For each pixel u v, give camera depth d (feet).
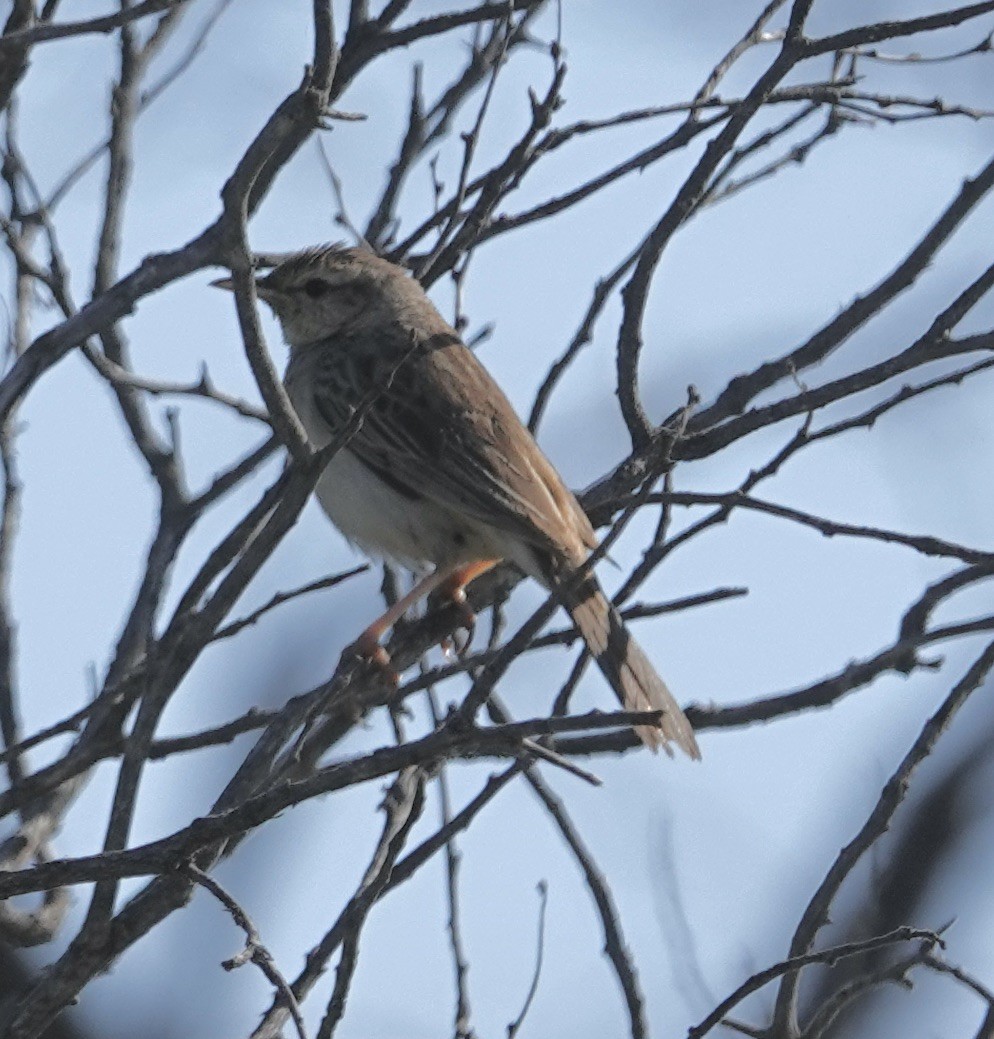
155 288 26.30
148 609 37.73
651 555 30.60
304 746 33.50
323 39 24.56
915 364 34.14
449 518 40.45
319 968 28.17
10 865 34.83
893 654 30.09
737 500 30.76
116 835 27.12
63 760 29.73
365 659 36.68
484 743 24.20
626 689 35.27
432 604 40.42
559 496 39.60
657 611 30.42
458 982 32.12
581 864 33.27
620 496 36.19
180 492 39.09
